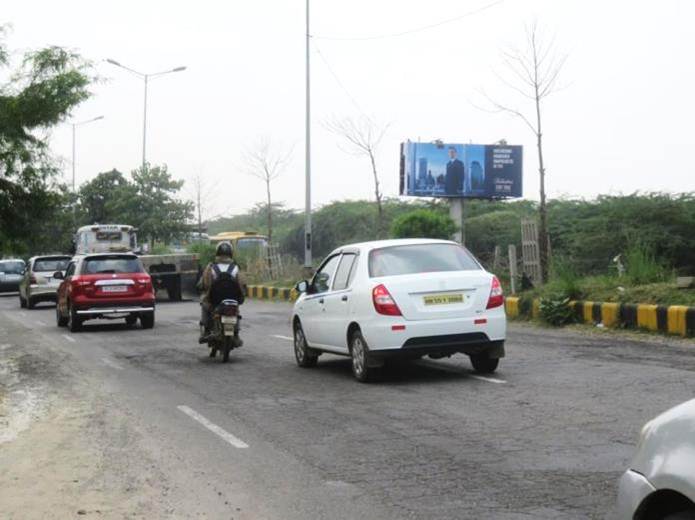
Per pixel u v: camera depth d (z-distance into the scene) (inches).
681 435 138.3
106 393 440.1
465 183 1537.9
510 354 532.4
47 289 1289.4
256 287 1371.8
